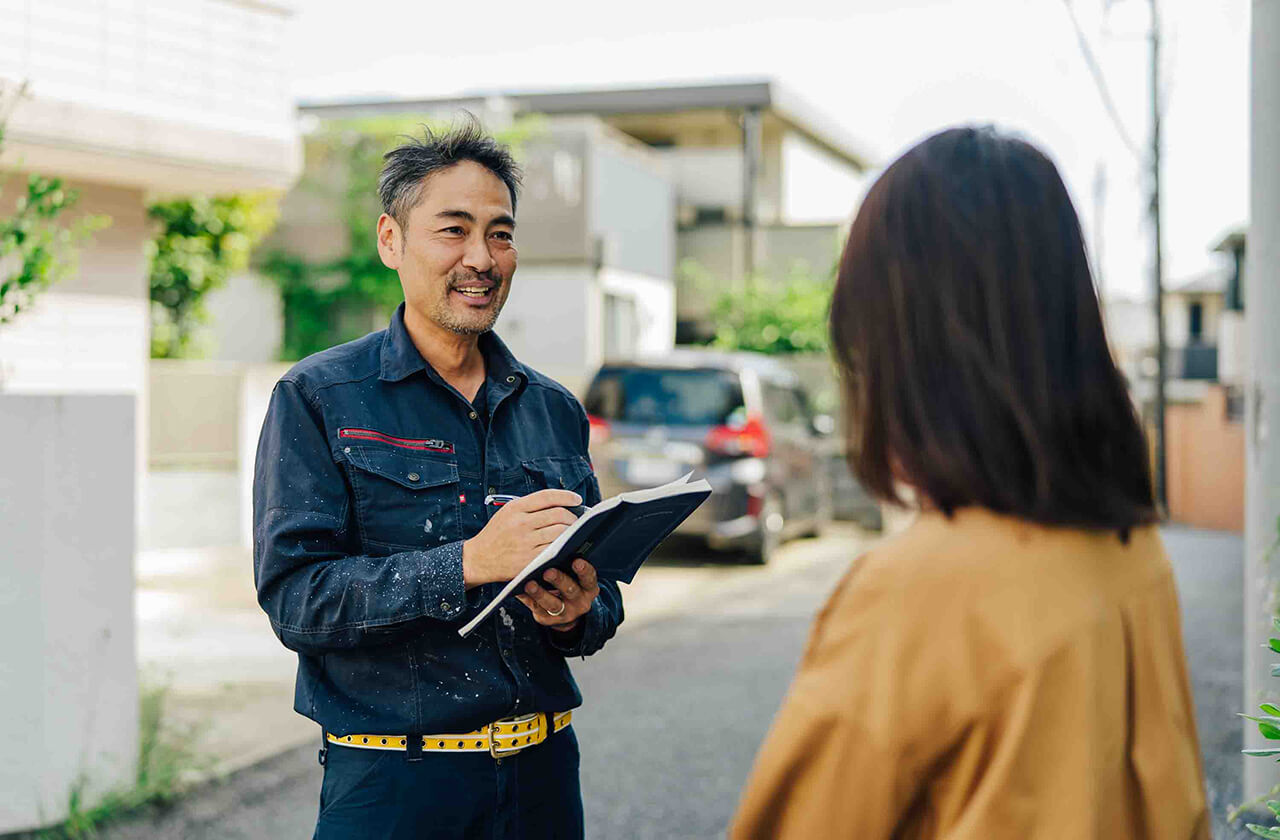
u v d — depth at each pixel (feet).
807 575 32.45
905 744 3.67
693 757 16.80
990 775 3.66
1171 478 62.64
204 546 35.78
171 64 30.89
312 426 7.10
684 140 88.28
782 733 3.83
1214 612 28.12
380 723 6.91
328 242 65.16
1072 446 3.92
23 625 12.94
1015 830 3.63
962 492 3.84
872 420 4.10
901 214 4.09
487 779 7.07
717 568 33.63
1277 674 6.19
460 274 7.43
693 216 85.71
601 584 7.76
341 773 7.07
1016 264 3.96
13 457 12.85
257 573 6.97
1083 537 3.96
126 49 29.81
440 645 7.00
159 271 50.16
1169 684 4.16
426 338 7.63
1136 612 4.05
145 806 14.19
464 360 7.72
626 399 33.27
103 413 13.56
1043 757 3.66
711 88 81.25
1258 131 13.96
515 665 7.13
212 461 35.88
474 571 6.61
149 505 34.86
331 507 7.01
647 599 29.07
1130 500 4.01
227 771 15.72
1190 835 4.11
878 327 4.08
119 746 13.89
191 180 32.86
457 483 7.32
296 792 15.01
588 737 17.79
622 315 69.82
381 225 7.75
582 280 63.77
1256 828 6.37
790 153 88.74
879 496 4.10
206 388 35.73
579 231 63.72
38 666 13.03
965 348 3.91
